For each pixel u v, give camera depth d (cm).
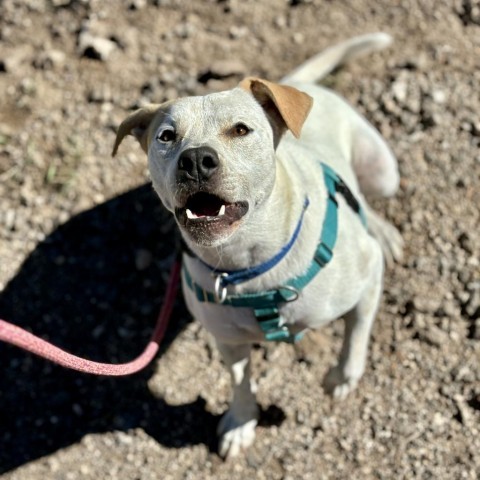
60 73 132
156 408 102
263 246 75
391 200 113
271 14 134
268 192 72
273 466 95
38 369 107
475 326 99
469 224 108
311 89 103
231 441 96
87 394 104
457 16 129
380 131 119
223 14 135
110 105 127
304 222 77
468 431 93
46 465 99
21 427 103
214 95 73
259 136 72
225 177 67
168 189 70
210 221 68
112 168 121
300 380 100
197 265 78
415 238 109
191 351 105
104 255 114
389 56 126
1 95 131
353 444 95
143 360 84
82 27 135
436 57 124
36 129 126
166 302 94
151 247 114
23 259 115
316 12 133
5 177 122
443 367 98
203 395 102
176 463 98
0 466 100
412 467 92
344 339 93
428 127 117
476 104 118
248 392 94
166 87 127
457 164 113
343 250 81
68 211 118
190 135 71
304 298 80
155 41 133
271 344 103
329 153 94
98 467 98
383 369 99
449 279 104
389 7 131
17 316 112
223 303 80
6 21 138
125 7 138
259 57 129
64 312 111
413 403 96
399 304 104
